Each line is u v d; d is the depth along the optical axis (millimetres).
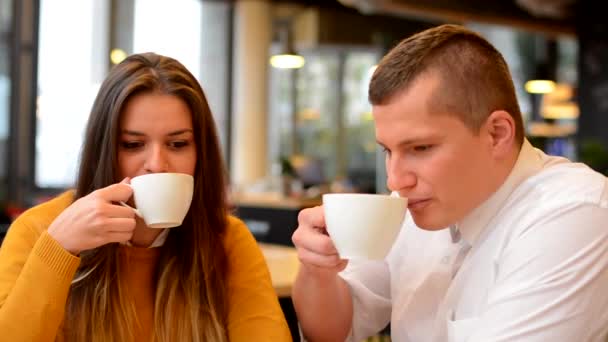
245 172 9656
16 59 6801
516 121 1206
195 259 1371
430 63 1098
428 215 1140
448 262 1373
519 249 1146
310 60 11680
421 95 1086
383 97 1114
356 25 11516
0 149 6742
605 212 1119
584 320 1078
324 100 11812
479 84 1118
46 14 6973
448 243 1394
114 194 1127
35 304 1095
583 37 8609
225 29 9641
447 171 1109
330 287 1401
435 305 1386
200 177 1380
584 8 8539
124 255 1349
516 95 1212
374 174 12031
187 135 1309
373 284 1523
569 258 1089
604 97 8391
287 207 5984
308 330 1432
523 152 1255
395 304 1461
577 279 1079
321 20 11297
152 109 1263
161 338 1308
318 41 11352
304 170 8055
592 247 1093
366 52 11805
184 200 1149
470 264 1289
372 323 1517
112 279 1309
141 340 1318
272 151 11523
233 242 1488
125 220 1114
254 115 9680
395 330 1445
